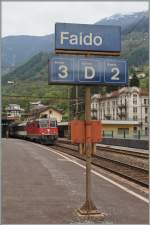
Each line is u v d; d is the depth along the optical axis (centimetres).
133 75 9619
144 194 1338
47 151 3419
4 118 9831
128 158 3259
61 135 8394
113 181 1644
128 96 9569
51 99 6638
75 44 988
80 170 2014
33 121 5969
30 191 1345
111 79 995
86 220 952
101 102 10612
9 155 2822
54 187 1442
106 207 1105
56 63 972
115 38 1009
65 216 988
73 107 6838
